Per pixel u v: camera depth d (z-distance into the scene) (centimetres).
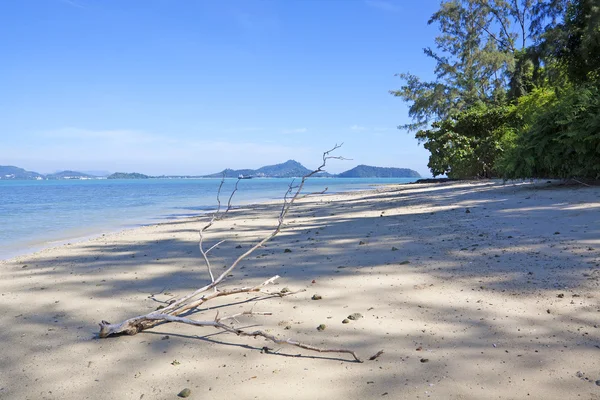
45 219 1608
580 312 322
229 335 327
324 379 251
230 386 249
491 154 2698
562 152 1203
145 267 602
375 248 620
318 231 855
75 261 686
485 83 4588
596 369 243
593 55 1886
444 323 324
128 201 2906
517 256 493
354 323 336
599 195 929
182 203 2611
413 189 2425
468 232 679
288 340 286
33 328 367
